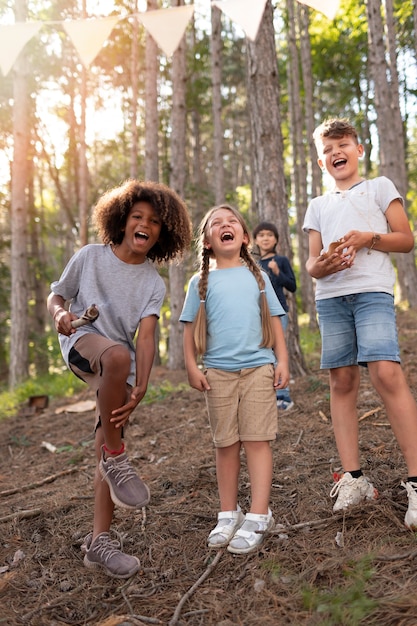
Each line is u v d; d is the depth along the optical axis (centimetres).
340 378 282
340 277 271
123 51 1572
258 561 238
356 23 1703
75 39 294
